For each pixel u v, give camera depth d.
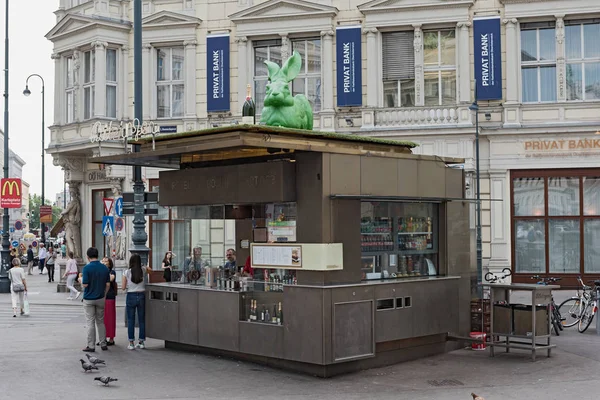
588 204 27.23
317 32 29.42
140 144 14.23
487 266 27.61
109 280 14.59
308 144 11.51
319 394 10.54
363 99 29.03
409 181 13.19
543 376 11.73
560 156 27.17
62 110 32.31
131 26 31.09
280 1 29.42
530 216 27.59
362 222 12.44
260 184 12.25
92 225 32.75
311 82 29.75
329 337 11.38
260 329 12.27
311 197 11.80
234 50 30.28
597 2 26.97
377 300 12.19
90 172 32.62
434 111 27.77
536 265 27.59
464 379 11.54
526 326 13.19
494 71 27.69
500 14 27.83
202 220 13.91
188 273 14.17
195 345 13.70
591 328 17.59
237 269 13.24
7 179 34.16
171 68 31.27
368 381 11.39
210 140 12.69
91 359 12.04
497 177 27.66
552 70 27.81
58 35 31.98
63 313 23.03
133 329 14.41
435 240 13.95
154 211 18.08
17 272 22.11
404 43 28.92
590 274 27.16
